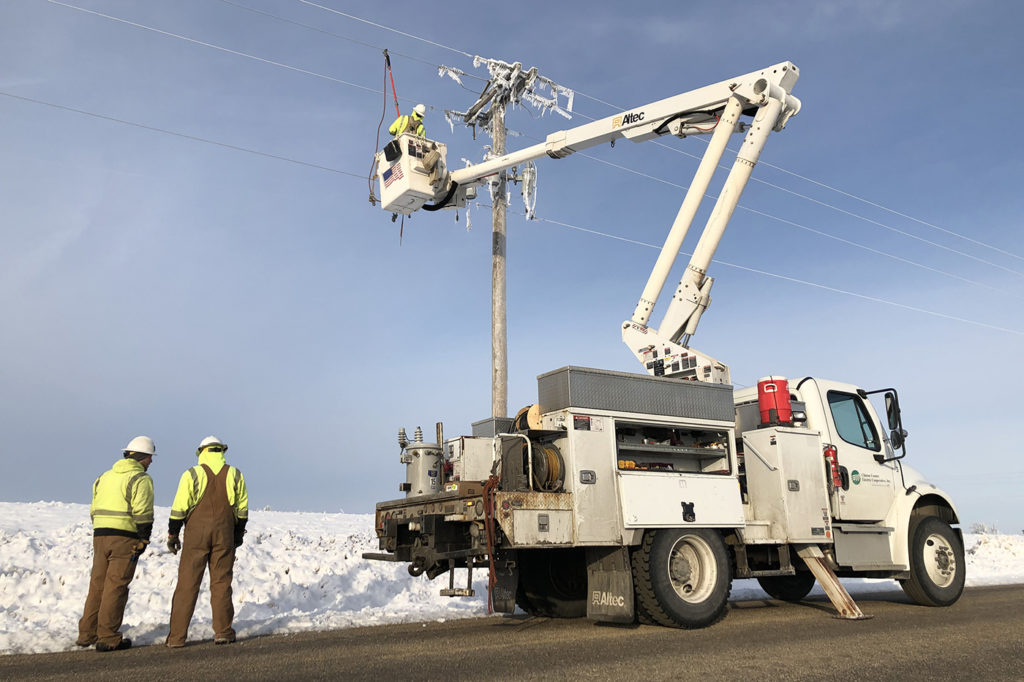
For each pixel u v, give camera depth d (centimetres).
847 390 895
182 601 589
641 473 693
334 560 1062
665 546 680
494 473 647
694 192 934
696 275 911
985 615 763
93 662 511
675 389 745
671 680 429
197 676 448
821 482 805
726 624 704
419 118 1066
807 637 606
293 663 489
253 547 1059
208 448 630
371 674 447
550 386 698
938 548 889
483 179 1093
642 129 1002
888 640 588
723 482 746
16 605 783
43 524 1197
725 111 931
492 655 516
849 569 845
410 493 773
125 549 593
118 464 613
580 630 661
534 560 796
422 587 1012
